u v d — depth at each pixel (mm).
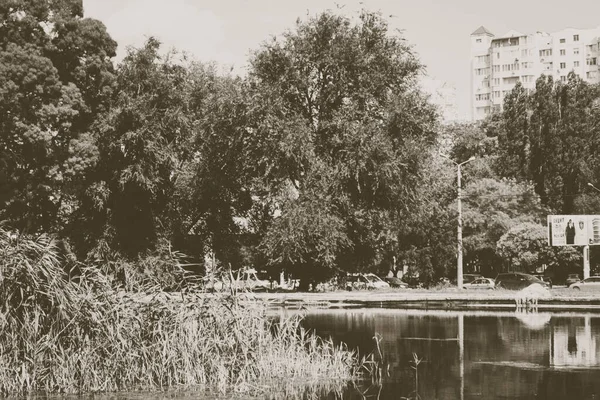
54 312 18344
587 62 176000
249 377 19266
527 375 21266
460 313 44969
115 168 44531
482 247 79188
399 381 20266
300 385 19375
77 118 43500
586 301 50250
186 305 19594
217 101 38156
